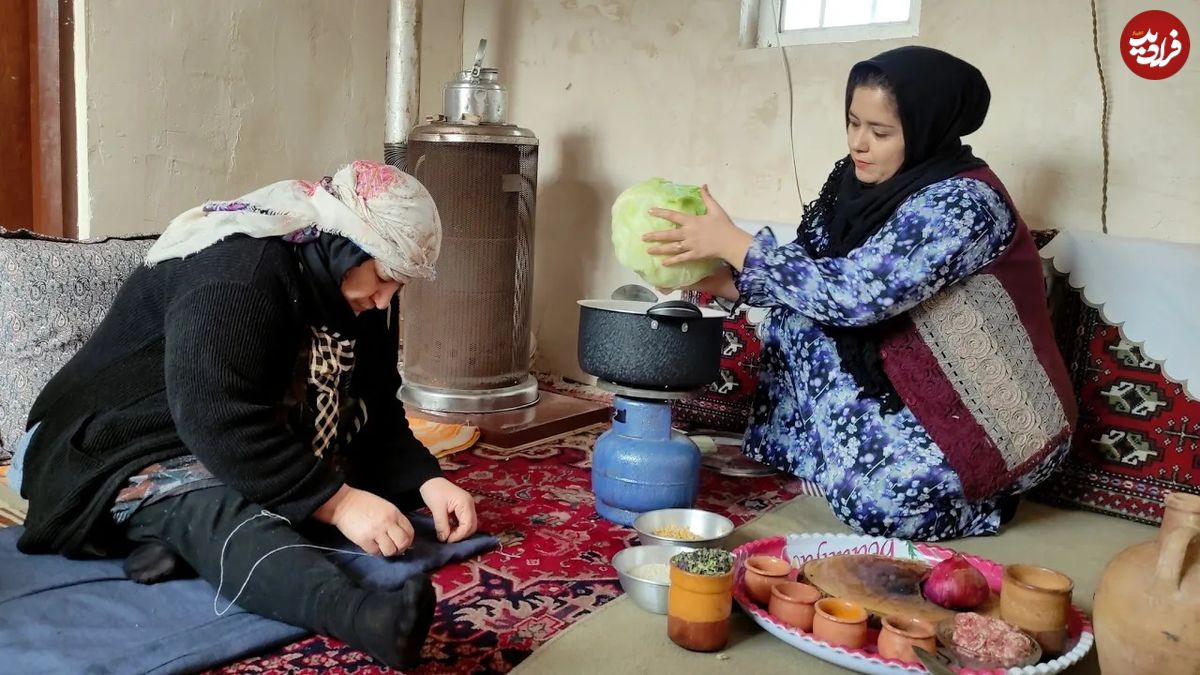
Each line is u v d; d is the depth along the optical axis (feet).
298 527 6.06
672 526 6.92
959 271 6.86
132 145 9.71
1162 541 4.49
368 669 5.00
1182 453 8.09
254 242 5.71
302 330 5.90
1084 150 8.97
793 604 5.38
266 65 10.85
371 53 12.10
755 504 8.21
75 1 9.17
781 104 10.67
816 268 6.92
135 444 5.77
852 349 7.25
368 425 6.79
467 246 10.29
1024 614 5.25
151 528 5.75
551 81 12.41
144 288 5.91
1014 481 7.27
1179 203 8.55
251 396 5.51
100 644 4.92
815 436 7.81
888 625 5.09
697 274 7.42
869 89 6.98
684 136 11.43
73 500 5.65
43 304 7.35
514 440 9.54
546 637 5.50
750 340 10.27
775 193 10.84
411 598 4.53
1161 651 4.34
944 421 7.04
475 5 12.93
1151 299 8.17
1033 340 7.25
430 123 10.46
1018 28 9.18
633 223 7.29
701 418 10.65
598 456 7.48
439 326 10.49
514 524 7.32
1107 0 8.70
